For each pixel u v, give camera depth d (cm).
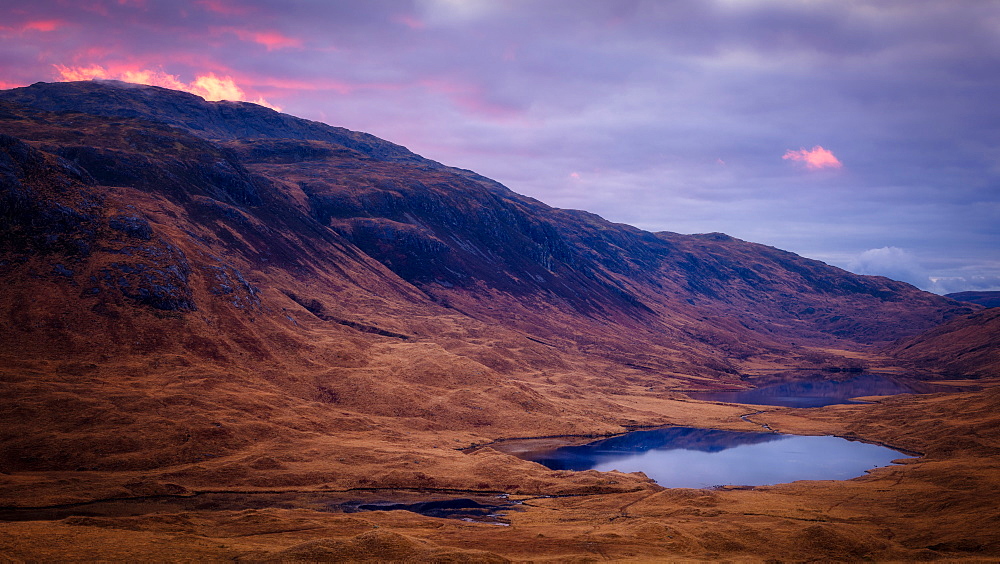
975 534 13762
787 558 12744
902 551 13188
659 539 13538
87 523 12356
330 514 15750
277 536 12912
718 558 12469
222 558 10662
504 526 15025
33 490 15625
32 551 9969
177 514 13788
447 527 14512
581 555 11875
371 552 10781
